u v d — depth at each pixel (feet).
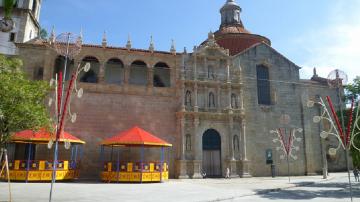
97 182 117.39
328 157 183.21
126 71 148.36
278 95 172.04
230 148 152.35
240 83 161.79
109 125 140.36
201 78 158.40
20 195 72.38
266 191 90.89
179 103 151.94
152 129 145.79
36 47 140.26
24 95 67.77
